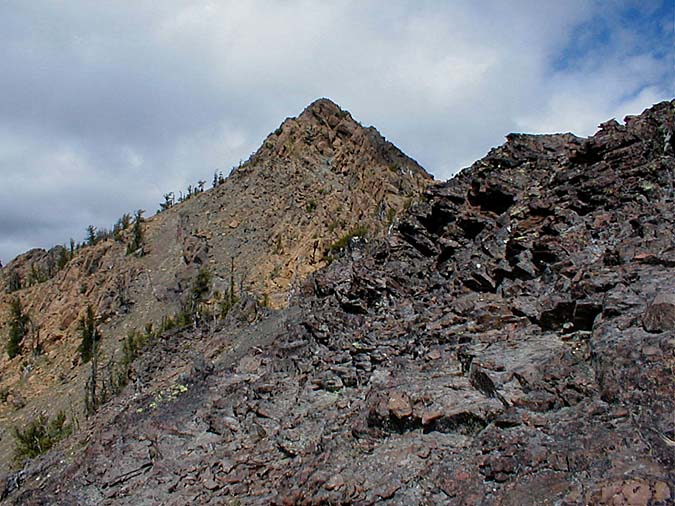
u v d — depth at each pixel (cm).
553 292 1655
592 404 1078
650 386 1035
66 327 10344
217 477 1588
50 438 5097
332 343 2220
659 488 802
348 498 1123
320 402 1750
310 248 8875
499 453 1055
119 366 7362
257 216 11162
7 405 8256
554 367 1242
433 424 1259
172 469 1742
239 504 1402
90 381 6712
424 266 2598
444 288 2231
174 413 2175
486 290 2014
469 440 1177
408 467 1159
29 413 7594
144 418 2267
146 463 1839
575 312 1435
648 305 1263
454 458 1126
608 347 1194
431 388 1416
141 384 3491
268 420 1780
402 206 10356
